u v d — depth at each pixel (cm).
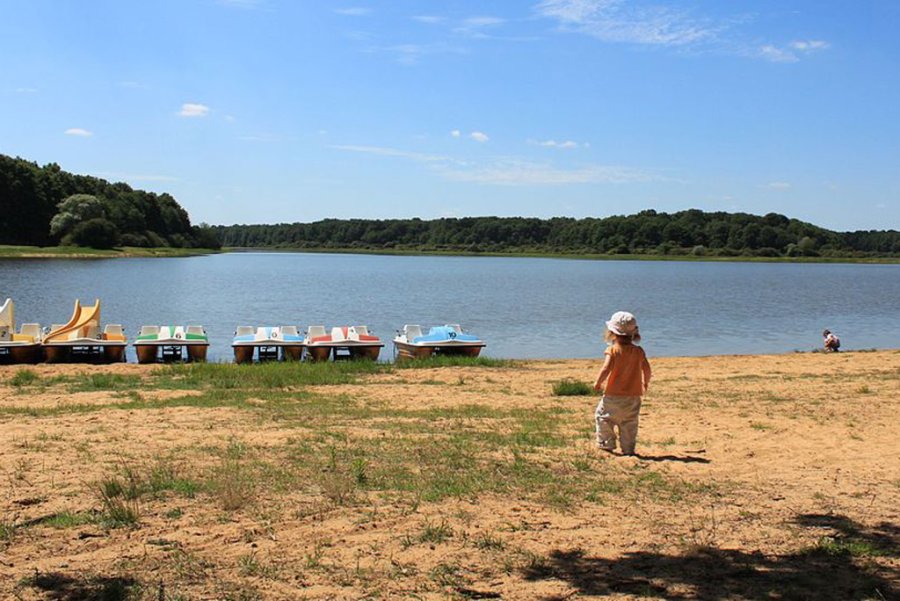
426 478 841
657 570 575
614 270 12281
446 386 1733
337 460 917
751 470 903
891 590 540
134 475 822
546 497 773
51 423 1163
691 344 3459
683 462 940
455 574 563
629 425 980
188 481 806
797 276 10838
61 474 831
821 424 1191
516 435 1091
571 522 692
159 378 1855
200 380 1797
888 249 18600
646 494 793
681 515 720
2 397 1506
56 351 2495
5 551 598
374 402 1449
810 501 770
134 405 1370
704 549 620
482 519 698
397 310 4919
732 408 1361
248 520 686
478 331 3841
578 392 1583
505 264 14900
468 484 816
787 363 2327
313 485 802
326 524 677
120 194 14675
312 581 546
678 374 2006
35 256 11031
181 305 5034
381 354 3034
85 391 1614
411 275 9806
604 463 930
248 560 583
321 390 1634
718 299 6147
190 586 532
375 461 919
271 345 2562
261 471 857
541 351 3150
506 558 596
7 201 11631
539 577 560
